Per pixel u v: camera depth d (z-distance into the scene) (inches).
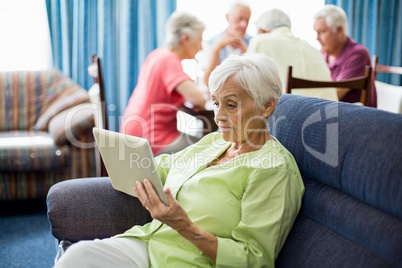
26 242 99.2
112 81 150.1
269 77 54.4
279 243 52.4
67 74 146.3
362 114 50.3
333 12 123.6
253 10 158.4
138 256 56.7
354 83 100.2
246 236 51.5
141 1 147.0
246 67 54.1
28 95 128.4
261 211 51.8
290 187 53.4
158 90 100.3
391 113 48.4
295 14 160.7
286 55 115.1
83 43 145.3
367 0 162.2
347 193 50.6
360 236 46.5
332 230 50.7
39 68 146.5
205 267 53.3
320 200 53.1
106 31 146.6
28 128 127.3
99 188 63.3
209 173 57.4
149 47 151.3
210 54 135.0
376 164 45.2
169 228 56.0
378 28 165.8
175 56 101.2
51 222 60.8
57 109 124.6
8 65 144.4
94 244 55.2
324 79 117.4
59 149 111.4
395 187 42.8
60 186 63.2
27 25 143.3
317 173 54.4
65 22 142.9
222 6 153.3
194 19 101.4
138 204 63.6
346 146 49.6
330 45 126.2
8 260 90.9
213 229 53.7
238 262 49.7
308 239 52.3
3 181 110.5
